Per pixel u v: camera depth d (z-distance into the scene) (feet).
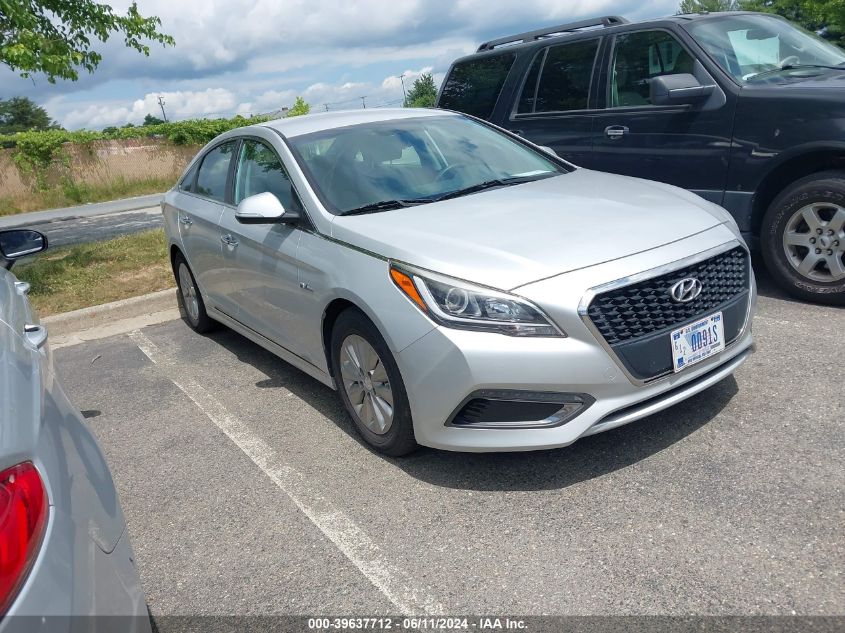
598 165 19.11
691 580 7.93
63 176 71.20
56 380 6.63
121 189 73.67
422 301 9.90
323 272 11.72
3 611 4.05
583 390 9.45
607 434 11.25
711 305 10.49
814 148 14.70
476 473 10.66
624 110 18.28
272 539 9.77
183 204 17.84
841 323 14.29
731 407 11.55
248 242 14.19
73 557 4.67
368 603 8.28
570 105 19.70
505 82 21.59
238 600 8.64
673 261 10.01
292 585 8.77
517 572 8.46
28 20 24.81
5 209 68.85
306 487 10.96
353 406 11.84
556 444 9.53
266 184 14.23
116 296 22.48
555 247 10.05
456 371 9.55
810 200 14.96
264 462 11.91
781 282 15.90
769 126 15.35
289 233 12.91
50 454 5.08
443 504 10.00
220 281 16.03
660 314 9.87
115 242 31.32
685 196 12.41
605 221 10.88
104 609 4.83
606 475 10.16
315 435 12.62
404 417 10.59
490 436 9.77
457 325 9.57
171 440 13.19
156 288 22.94
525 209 11.54
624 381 9.58
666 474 9.98
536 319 9.36
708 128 16.42
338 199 12.57
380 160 13.61
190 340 18.90
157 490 11.48
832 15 80.38
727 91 16.06
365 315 11.00
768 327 14.56
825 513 8.72
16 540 4.29
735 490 9.41
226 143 16.69
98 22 28.96
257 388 15.08
